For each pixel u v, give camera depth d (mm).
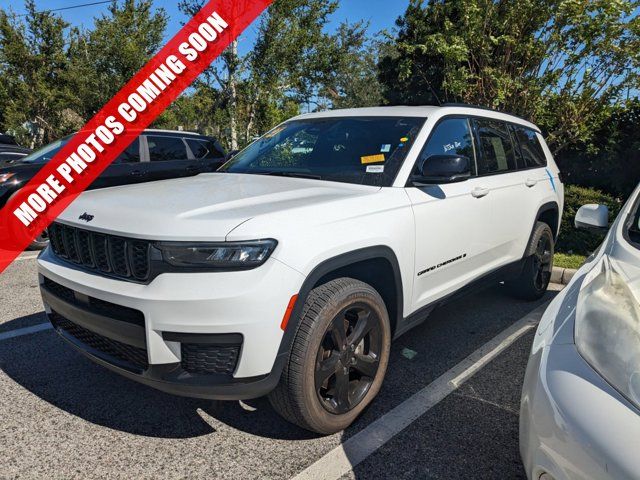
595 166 10328
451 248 3426
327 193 2893
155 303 2229
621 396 1511
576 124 7672
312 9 14188
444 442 2701
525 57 7504
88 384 3273
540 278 5008
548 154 5176
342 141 3566
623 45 7031
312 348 2422
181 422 2863
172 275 2262
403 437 2740
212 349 2273
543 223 4867
